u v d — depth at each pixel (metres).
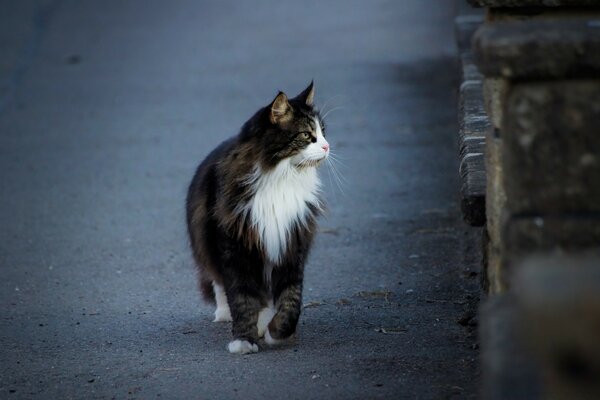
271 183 9.41
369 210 15.47
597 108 5.98
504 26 6.39
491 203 7.62
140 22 35.00
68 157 19.77
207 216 9.84
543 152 6.09
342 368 8.59
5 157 19.95
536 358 5.21
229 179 9.52
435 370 8.39
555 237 6.09
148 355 9.50
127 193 17.19
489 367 5.64
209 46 30.64
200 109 23.17
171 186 17.50
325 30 32.19
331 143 19.58
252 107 23.08
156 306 11.48
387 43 29.56
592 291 4.65
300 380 8.33
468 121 11.14
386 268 12.56
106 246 14.30
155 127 21.81
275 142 9.36
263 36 31.83
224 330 10.34
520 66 6.04
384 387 8.01
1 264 13.58
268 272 9.63
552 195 6.12
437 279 11.91
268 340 9.59
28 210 16.39
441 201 15.78
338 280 12.11
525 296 4.90
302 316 10.59
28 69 28.39
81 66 28.58
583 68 5.95
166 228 15.12
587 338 4.62
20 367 9.31
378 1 36.94
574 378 4.73
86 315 11.19
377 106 22.48
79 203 16.70
